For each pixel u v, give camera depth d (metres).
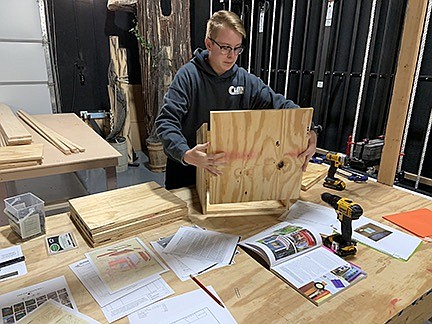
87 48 4.16
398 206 1.43
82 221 1.13
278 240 1.08
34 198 1.19
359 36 2.81
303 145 1.28
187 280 0.93
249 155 1.23
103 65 4.32
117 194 1.33
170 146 1.31
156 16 3.89
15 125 2.61
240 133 1.18
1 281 0.91
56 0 3.81
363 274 0.97
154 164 3.93
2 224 1.94
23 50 3.68
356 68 2.89
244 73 1.68
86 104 4.34
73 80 4.17
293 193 1.36
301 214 1.33
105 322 0.78
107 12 4.18
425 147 2.46
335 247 1.08
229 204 1.37
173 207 1.24
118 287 0.89
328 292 0.89
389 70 2.64
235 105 1.67
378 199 1.50
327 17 2.87
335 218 1.29
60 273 0.94
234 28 1.38
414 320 0.92
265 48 3.61
